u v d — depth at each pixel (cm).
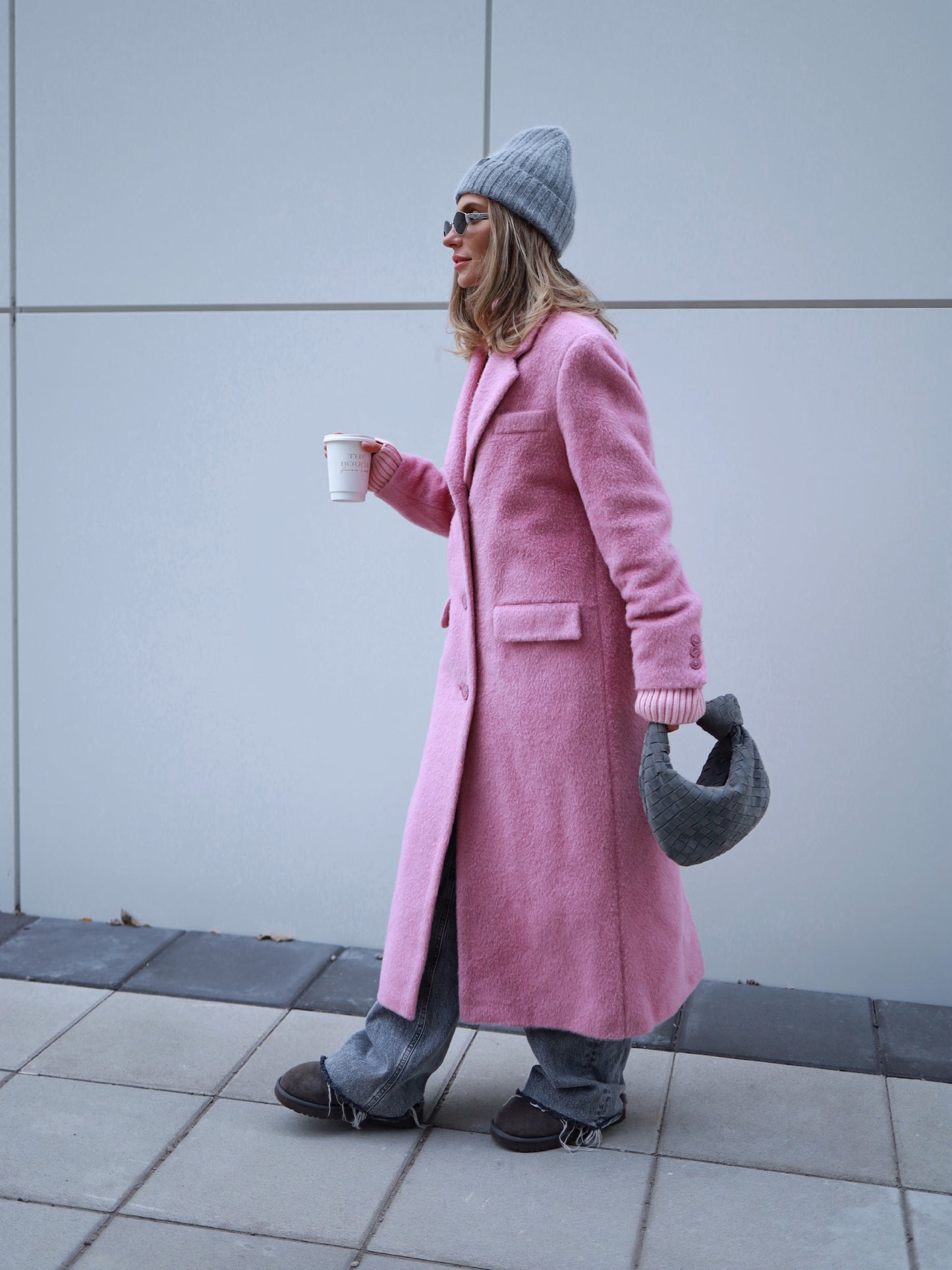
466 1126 237
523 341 214
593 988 215
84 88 331
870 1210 208
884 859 307
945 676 301
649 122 302
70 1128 232
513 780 217
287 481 330
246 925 343
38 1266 189
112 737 347
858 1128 238
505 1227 202
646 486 206
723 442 306
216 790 342
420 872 225
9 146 336
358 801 334
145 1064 261
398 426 323
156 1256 193
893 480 300
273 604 334
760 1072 263
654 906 221
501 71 308
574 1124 228
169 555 339
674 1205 210
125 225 332
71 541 344
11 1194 209
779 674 308
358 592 329
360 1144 229
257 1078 256
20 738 351
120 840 348
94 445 340
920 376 297
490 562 217
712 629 310
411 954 223
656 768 202
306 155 321
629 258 306
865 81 292
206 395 333
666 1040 279
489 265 214
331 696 333
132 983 305
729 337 304
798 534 304
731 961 316
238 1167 220
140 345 335
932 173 292
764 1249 197
